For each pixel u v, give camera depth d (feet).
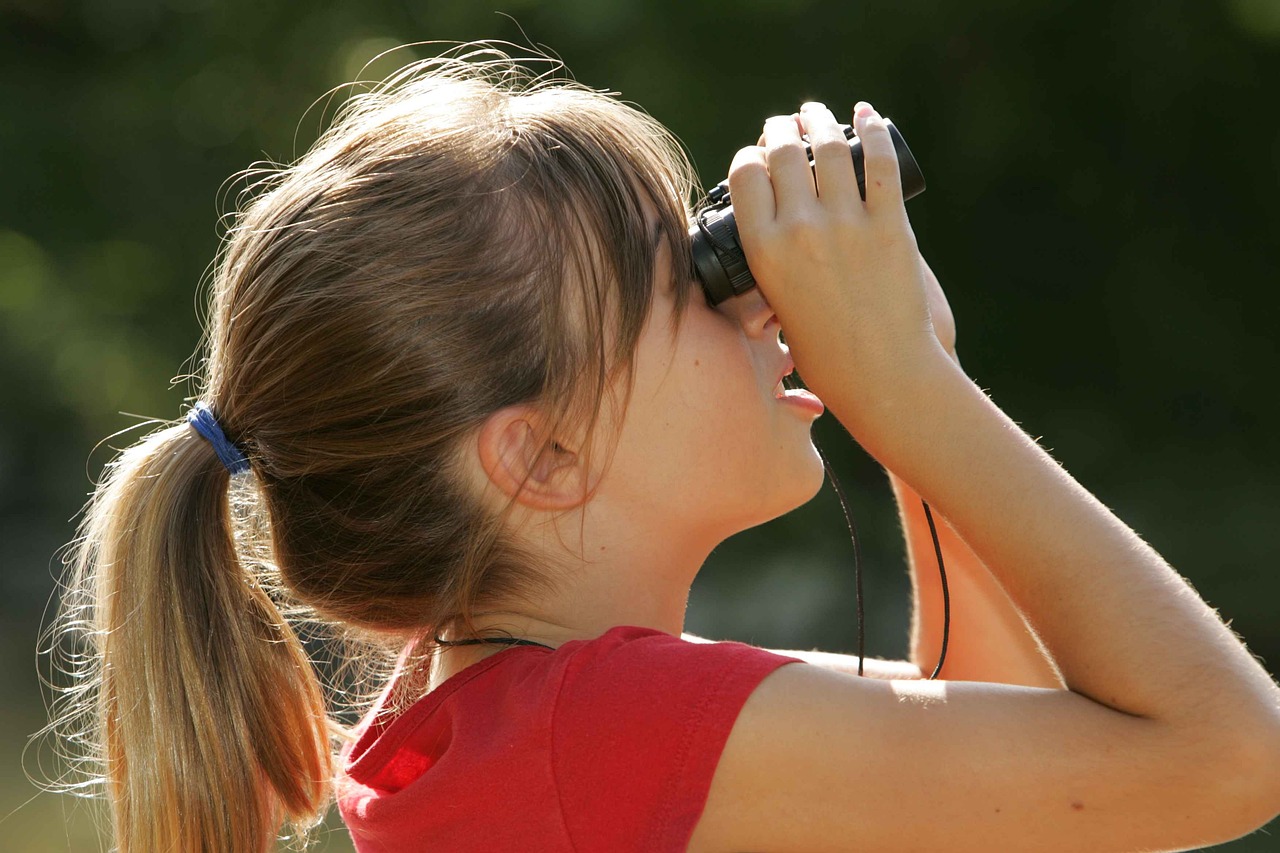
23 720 68.23
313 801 14.88
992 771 11.92
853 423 13.80
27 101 117.70
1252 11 81.46
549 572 14.40
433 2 96.32
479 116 14.67
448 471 14.19
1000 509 12.98
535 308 13.91
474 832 12.55
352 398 13.92
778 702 12.17
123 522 14.71
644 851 11.93
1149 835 11.94
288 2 107.34
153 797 14.10
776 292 14.06
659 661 12.45
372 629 14.90
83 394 109.09
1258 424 90.79
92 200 114.11
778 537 89.86
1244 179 88.07
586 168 14.37
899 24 86.69
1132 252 90.63
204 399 15.99
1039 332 93.25
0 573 104.58
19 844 48.24
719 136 89.45
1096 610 12.34
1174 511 85.35
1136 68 85.76
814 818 12.05
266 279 14.24
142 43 121.70
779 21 88.12
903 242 13.93
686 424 14.39
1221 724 11.66
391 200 13.97
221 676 14.28
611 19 88.33
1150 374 92.02
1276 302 89.20
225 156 110.01
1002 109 87.15
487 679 13.57
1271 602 77.97
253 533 16.42
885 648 78.54
